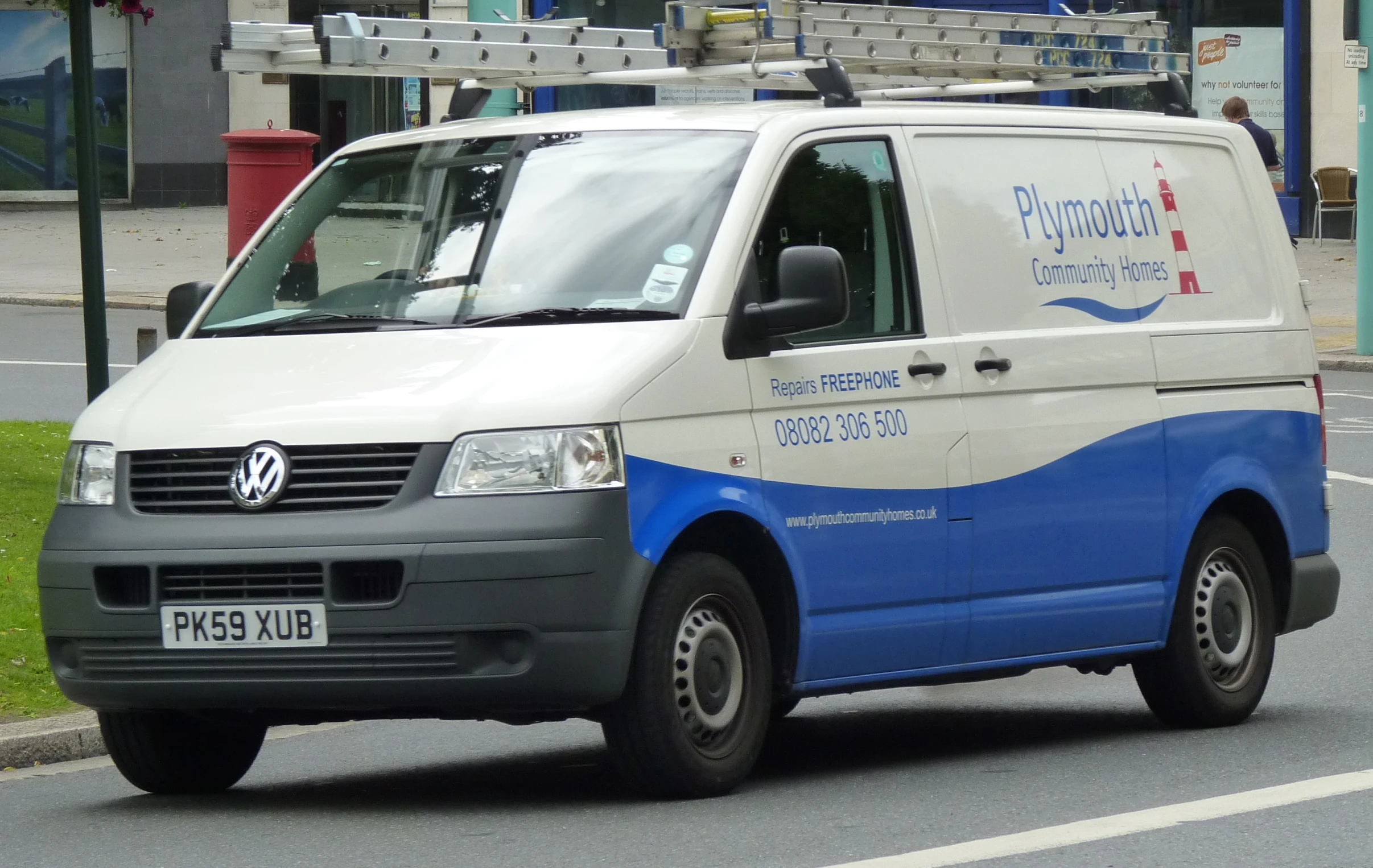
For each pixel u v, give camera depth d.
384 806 21.27
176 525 19.98
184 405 20.73
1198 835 19.12
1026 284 23.95
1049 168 24.70
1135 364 24.98
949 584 22.78
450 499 19.41
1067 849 18.50
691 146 22.31
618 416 19.80
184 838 19.70
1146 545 24.98
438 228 22.75
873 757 24.16
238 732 22.61
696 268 21.09
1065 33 26.70
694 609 20.42
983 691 30.09
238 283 23.42
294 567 19.59
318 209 23.73
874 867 17.69
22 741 24.80
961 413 22.94
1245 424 26.45
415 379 20.25
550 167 22.78
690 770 20.41
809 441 21.42
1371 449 52.97
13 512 37.84
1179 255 26.06
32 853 19.25
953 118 23.84
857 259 22.41
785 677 21.45
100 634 20.28
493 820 20.16
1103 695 29.38
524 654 19.39
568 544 19.28
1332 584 27.78
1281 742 24.75
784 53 23.94
